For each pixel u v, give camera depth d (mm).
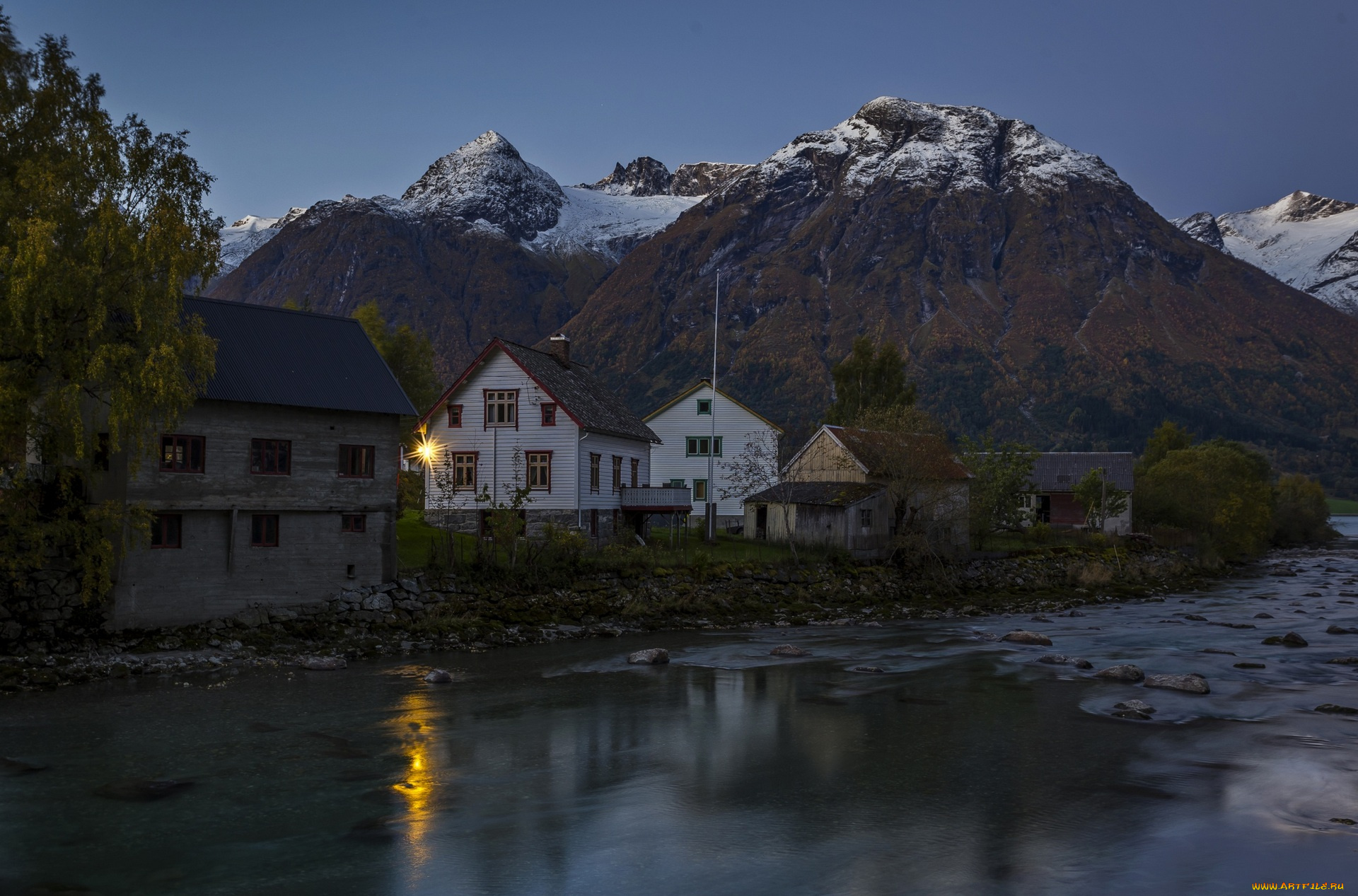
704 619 42469
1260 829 16797
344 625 35500
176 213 28672
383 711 24688
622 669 30984
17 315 26219
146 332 28469
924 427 58812
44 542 29562
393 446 38219
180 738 21953
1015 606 50562
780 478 65500
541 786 18859
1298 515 126438
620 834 16406
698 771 19938
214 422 33875
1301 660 33594
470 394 53750
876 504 58156
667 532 61000
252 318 37719
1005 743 22234
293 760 20312
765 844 15977
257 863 15016
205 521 33656
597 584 42406
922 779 19547
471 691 27391
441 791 18547
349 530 36906
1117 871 14977
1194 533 84312
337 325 39969
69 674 27875
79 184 27938
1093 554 68125
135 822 16641
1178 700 26953
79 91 29266
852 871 14945
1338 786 19125
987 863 15227
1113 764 20656
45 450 29266
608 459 56344
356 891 14047
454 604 37906
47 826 16453
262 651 32344
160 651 31266
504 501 52469
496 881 14461
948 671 31156
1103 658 33906
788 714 24969
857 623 43312
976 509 66125
